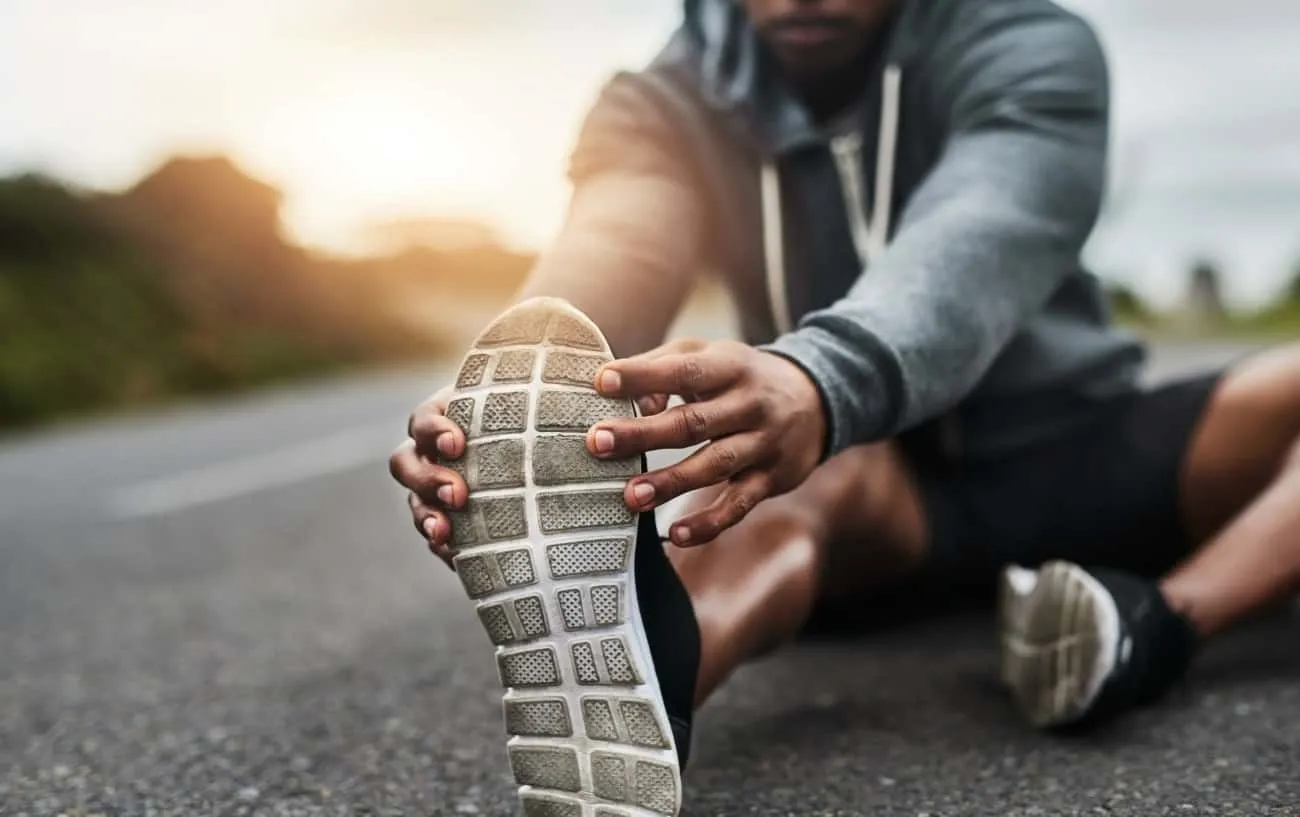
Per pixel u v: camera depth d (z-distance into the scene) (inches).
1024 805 44.8
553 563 38.4
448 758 52.4
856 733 53.5
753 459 39.4
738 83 57.4
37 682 67.8
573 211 54.2
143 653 73.5
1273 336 382.6
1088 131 53.3
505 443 38.0
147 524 125.6
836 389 41.3
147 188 362.6
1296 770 46.9
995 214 48.7
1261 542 54.4
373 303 419.5
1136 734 51.6
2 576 100.3
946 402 46.1
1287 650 63.2
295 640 75.5
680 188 56.4
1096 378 62.1
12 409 244.5
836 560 59.6
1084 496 62.3
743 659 48.6
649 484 37.9
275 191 374.6
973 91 54.1
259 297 364.2
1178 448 61.5
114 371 278.8
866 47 57.8
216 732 57.2
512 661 39.7
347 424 223.9
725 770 49.4
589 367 37.8
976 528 62.9
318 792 48.9
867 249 58.2
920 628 71.0
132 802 48.5
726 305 64.0
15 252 292.4
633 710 39.1
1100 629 48.7
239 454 185.3
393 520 124.9
